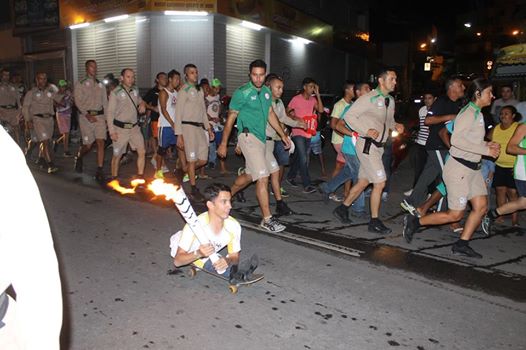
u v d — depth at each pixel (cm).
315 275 464
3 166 124
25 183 128
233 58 1620
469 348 341
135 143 862
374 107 570
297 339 348
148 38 1506
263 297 414
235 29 1617
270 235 584
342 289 434
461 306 406
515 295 430
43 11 1806
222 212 394
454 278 466
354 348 338
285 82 1991
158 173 908
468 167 505
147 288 427
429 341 349
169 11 1420
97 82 904
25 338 129
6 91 1148
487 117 734
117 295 412
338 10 2434
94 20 1600
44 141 984
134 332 352
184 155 827
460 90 610
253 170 580
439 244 570
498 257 530
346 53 2591
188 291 423
